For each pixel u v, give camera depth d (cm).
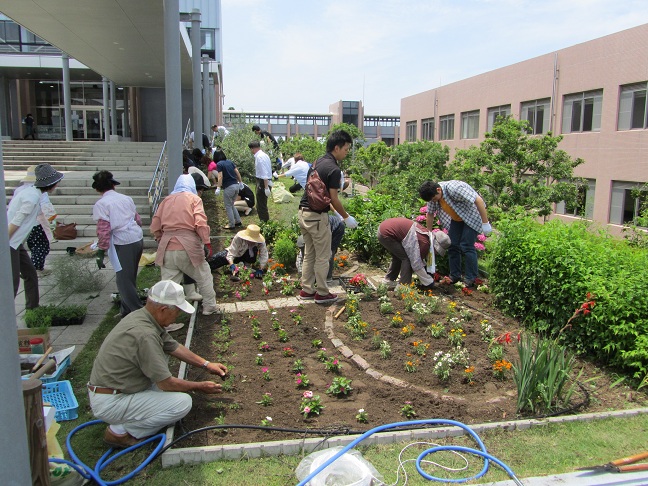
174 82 839
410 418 414
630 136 2164
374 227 882
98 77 2812
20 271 645
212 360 520
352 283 736
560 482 339
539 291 595
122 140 2827
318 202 646
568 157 1806
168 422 383
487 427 396
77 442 388
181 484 336
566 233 633
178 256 601
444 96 3972
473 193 714
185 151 1085
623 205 2223
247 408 429
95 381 373
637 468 352
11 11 1273
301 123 8025
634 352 465
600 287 510
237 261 844
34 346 480
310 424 405
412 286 700
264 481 339
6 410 240
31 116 2680
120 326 387
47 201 832
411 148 2933
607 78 2289
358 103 7712
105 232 569
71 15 1304
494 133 1816
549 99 2708
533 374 425
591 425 408
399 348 541
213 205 1350
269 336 580
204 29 3200
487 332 573
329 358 506
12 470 244
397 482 339
